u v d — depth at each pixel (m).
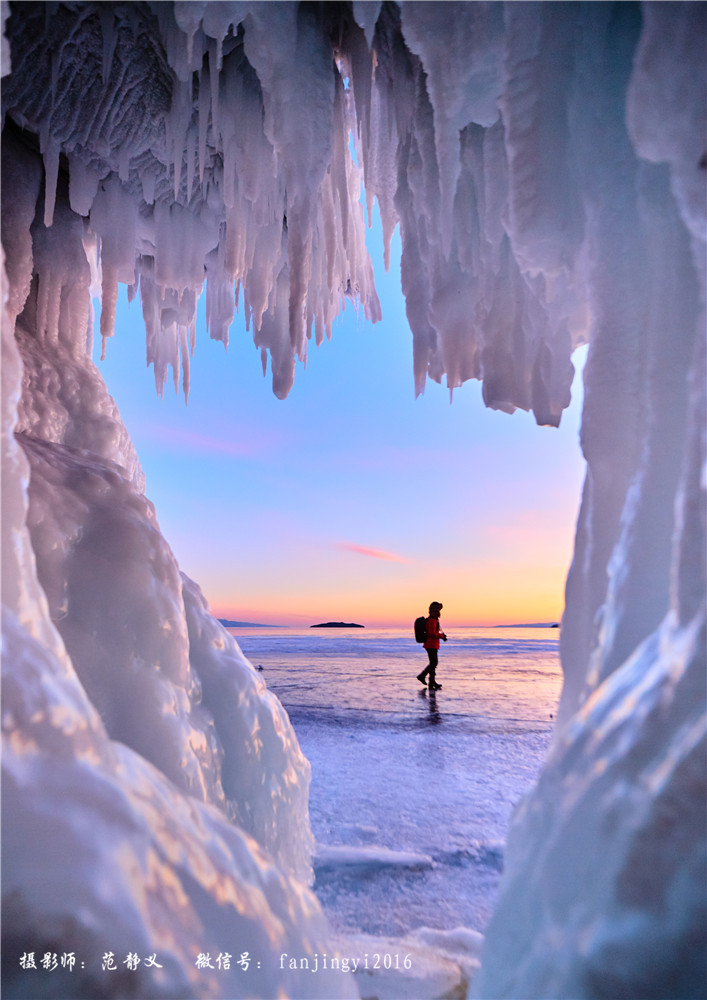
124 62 2.72
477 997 1.37
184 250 4.08
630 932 0.92
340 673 12.66
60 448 2.67
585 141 2.00
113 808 1.02
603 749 1.21
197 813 1.32
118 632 2.05
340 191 3.31
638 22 1.91
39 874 0.87
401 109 2.96
